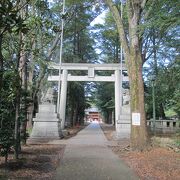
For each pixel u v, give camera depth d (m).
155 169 12.10
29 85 23.78
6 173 11.10
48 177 10.68
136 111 17.67
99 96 62.97
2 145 11.89
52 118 27.28
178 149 16.80
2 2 6.10
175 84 22.34
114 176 10.84
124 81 40.00
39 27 13.30
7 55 12.30
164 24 15.88
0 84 7.67
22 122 15.80
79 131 42.00
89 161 14.19
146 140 17.53
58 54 41.12
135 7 17.80
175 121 30.83
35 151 17.73
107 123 84.88
